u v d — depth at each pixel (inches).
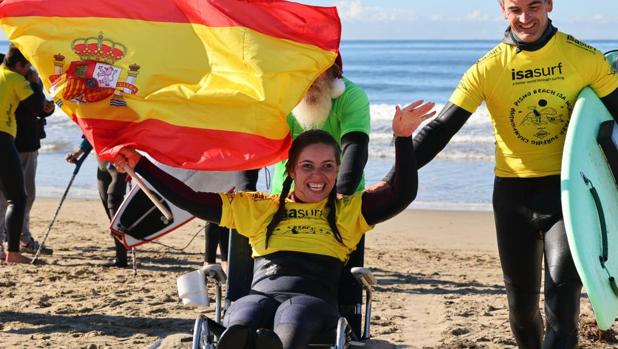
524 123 179.9
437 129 186.2
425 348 239.5
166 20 185.0
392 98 1670.8
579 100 176.1
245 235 179.6
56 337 245.9
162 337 247.3
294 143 177.6
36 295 295.4
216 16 184.4
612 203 178.7
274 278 173.2
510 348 240.5
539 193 180.5
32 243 374.3
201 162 181.6
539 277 187.2
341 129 195.8
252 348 152.6
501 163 185.9
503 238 186.5
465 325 264.7
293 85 182.2
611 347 243.0
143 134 180.4
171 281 322.7
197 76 183.2
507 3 177.2
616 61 194.4
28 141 357.7
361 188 198.5
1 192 354.3
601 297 160.6
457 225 478.0
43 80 185.6
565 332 167.0
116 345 238.8
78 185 618.2
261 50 182.1
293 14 184.5
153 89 182.2
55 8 184.1
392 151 766.5
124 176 327.0
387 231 462.0
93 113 181.8
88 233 440.1
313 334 162.1
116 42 183.3
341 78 194.4
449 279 338.3
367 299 181.9
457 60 3368.6
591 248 164.7
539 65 177.8
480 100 184.7
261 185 546.0
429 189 598.9
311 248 174.4
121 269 344.8
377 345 180.4
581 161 170.4
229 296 185.0
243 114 181.0
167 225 250.8
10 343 239.1
